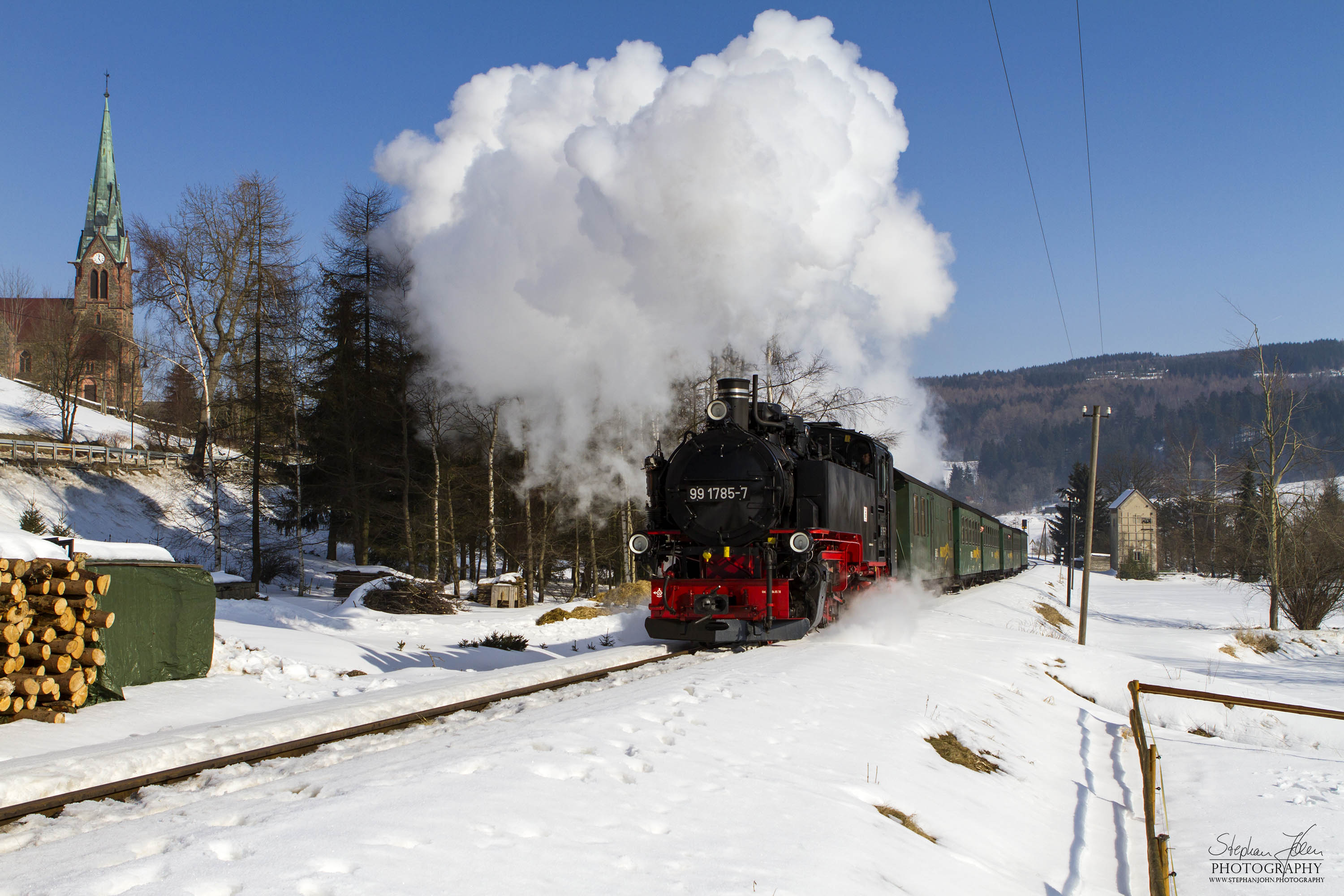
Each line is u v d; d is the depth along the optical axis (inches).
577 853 161.9
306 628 683.4
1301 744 499.2
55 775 206.1
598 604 927.7
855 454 628.1
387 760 220.2
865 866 189.8
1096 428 917.2
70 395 1920.5
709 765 235.3
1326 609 1151.0
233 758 238.4
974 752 347.3
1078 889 247.3
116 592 378.6
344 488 1182.9
